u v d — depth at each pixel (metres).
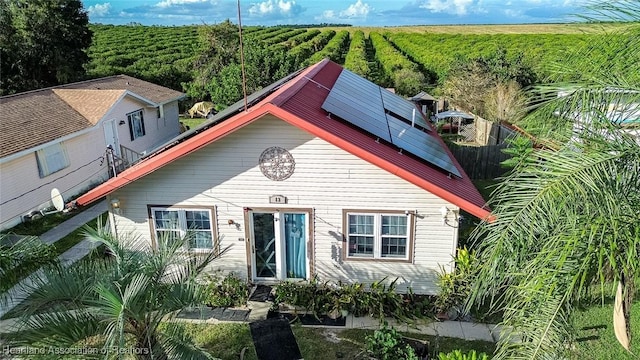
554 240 4.32
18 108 17.66
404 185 9.24
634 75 4.98
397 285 9.94
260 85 27.42
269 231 10.07
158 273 6.40
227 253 10.23
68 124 17.64
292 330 8.85
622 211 4.26
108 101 20.02
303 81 12.09
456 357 6.66
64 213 15.75
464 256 9.37
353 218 9.66
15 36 30.88
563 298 4.58
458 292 9.17
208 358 5.61
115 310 5.40
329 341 8.52
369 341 7.84
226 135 9.05
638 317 8.68
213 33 37.56
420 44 58.78
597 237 4.23
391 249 9.82
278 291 9.56
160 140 25.38
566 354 4.75
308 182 9.48
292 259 10.25
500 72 27.53
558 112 5.16
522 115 7.94
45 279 6.30
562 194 4.25
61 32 32.53
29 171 15.34
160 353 5.77
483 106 26.41
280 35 78.62
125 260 6.41
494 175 18.59
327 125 9.09
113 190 9.56
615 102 4.87
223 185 9.70
